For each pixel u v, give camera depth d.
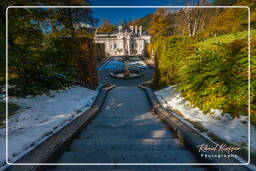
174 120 3.19
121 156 1.86
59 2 8.72
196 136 2.22
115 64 20.89
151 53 25.47
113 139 2.41
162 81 7.04
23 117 3.38
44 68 5.77
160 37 7.41
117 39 38.19
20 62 4.92
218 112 3.32
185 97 4.75
